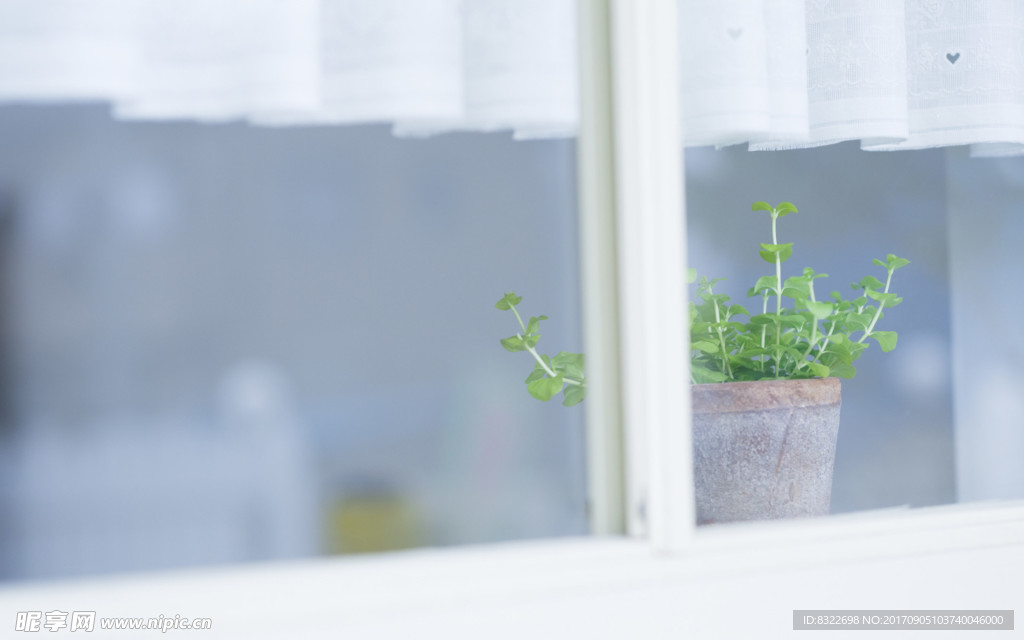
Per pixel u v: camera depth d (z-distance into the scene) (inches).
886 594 67.6
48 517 140.9
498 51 73.4
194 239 145.9
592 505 67.3
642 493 66.6
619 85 66.5
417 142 128.6
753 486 70.8
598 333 66.9
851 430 92.1
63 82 71.2
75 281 152.5
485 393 121.6
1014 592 68.6
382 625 64.4
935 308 93.4
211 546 133.9
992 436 92.4
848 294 94.5
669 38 66.6
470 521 112.3
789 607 66.9
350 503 128.1
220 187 144.6
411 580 64.9
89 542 135.5
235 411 142.0
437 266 129.1
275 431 138.9
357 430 131.9
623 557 66.1
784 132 75.1
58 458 146.1
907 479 92.3
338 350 136.5
